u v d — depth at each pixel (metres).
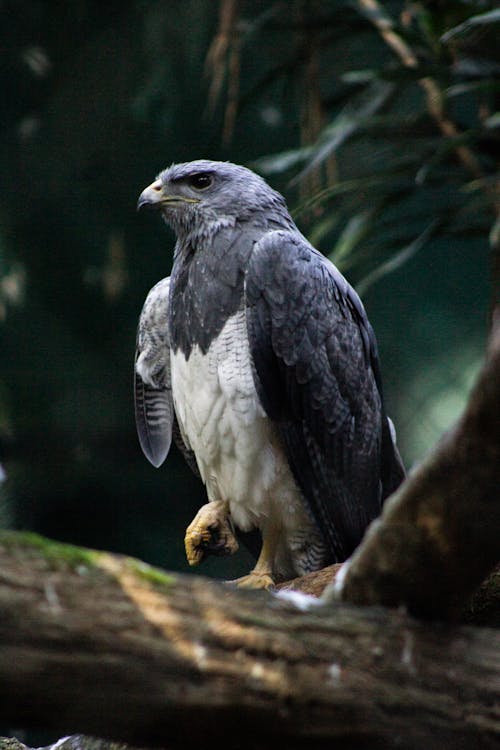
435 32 11.02
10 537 4.34
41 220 19.17
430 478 4.55
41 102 19.00
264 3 16.23
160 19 17.55
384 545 4.86
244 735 4.58
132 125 18.70
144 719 4.38
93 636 4.26
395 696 4.79
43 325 19.08
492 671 4.98
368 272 19.44
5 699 4.17
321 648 4.72
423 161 11.32
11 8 18.36
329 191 10.89
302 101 12.41
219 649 4.50
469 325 21.33
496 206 11.38
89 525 18.92
